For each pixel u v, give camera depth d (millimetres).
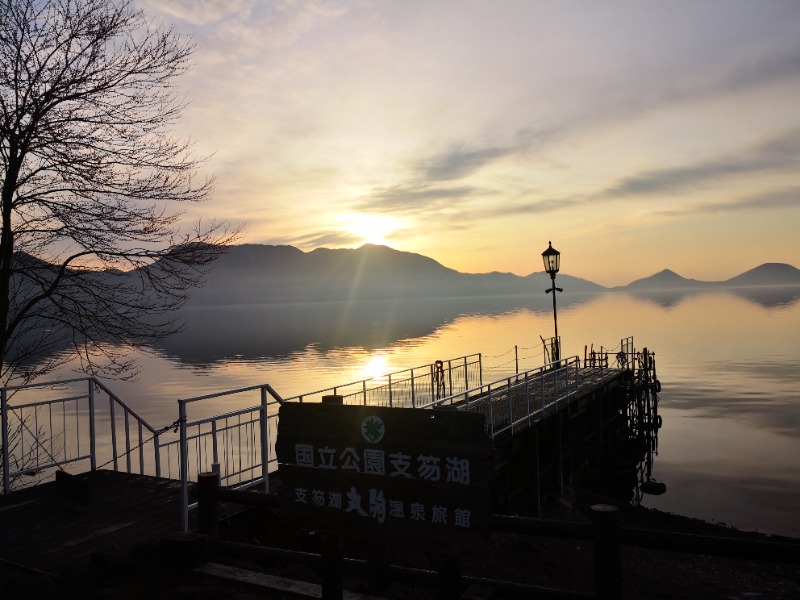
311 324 184125
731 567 14188
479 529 4008
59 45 9281
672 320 168125
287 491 4680
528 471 18500
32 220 9867
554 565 13156
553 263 24047
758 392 51719
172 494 8734
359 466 4418
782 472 28031
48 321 10453
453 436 4125
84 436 29250
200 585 5535
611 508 4148
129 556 6215
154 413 43156
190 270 10586
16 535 7250
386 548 4980
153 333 10977
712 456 31328
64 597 5434
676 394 51406
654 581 13234
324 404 4605
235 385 58125
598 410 26188
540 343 95812
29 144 9383
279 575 6074
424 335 122938
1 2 8883
